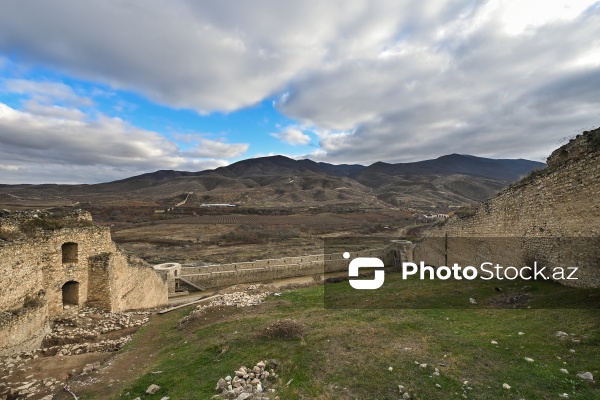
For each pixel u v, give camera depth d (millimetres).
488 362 7312
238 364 8438
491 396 6066
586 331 7945
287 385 7203
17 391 8195
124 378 8766
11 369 9492
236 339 10203
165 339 12188
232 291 20234
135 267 19312
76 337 12383
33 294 12391
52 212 15445
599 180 10398
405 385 6699
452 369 7160
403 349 8422
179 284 36969
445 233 23516
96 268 15664
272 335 10258
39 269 12867
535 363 6996
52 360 10227
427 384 6672
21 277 11680
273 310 14750
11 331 10469
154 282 22531
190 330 12742
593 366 6535
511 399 5910
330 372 7504
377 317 11797
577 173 11398
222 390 7266
